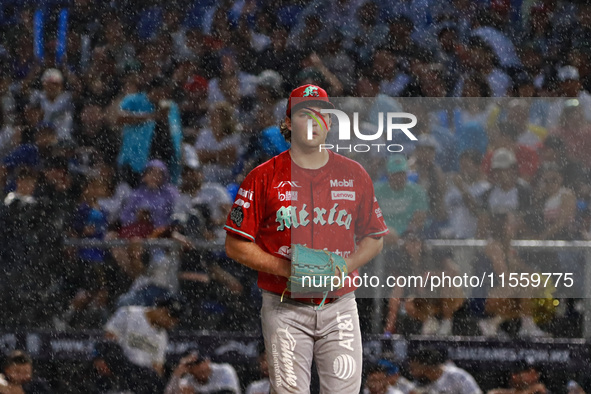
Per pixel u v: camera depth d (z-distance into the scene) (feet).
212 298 69.62
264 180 39.78
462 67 86.58
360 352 40.06
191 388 62.28
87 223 74.84
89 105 83.51
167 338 64.18
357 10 88.17
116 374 63.62
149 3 88.63
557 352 60.54
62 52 87.35
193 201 74.74
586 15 88.07
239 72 86.07
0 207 73.92
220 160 79.20
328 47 87.45
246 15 88.43
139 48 87.40
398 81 85.81
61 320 70.38
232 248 39.93
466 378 60.49
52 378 63.26
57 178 77.25
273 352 39.70
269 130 80.02
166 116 81.35
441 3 88.48
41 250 72.43
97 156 79.77
